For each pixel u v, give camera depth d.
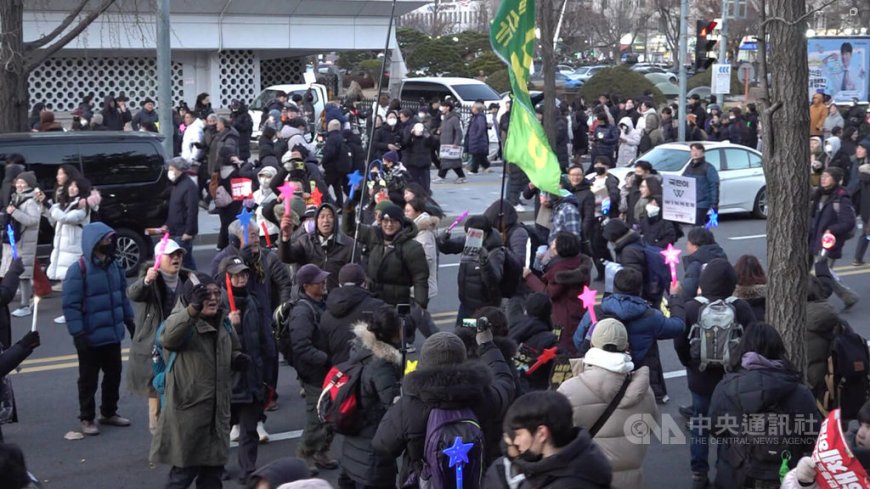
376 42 39.22
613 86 41.03
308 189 12.99
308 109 29.55
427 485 5.53
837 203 14.32
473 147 27.48
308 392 7.78
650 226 13.42
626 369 5.82
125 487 7.91
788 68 7.48
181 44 35.16
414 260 9.16
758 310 8.47
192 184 13.95
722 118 28.53
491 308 6.82
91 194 12.80
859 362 7.34
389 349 6.24
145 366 8.07
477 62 51.44
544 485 4.28
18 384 10.41
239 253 8.17
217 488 7.02
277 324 7.79
